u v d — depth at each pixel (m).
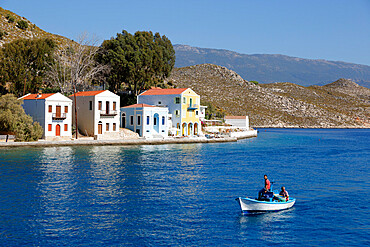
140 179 51.25
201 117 143.62
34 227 32.16
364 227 33.41
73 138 92.56
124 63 120.56
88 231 31.55
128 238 30.30
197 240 30.17
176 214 36.19
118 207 38.00
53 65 123.06
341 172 61.25
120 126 109.44
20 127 83.56
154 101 118.31
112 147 88.44
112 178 51.47
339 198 43.16
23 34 181.75
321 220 35.25
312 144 122.00
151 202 39.97
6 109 84.94
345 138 161.62
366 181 53.34
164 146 94.81
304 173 59.69
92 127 96.69
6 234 30.58
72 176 52.12
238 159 74.56
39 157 67.75
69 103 91.94
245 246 29.25
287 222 34.66
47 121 88.50
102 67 118.88
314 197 43.62
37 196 41.34
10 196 41.12
